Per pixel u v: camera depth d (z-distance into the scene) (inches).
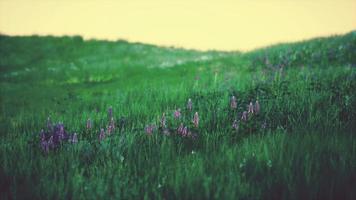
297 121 73.5
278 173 53.6
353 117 73.1
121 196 51.6
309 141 61.3
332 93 87.9
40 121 90.4
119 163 59.3
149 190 52.3
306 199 49.1
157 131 71.4
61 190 52.4
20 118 91.0
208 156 60.8
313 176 51.9
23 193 52.5
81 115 93.5
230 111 82.1
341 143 60.0
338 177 51.2
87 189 52.2
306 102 83.0
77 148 65.5
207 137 67.7
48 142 67.1
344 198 49.1
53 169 58.7
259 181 52.9
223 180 52.3
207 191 49.9
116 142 67.1
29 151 65.0
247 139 64.9
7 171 57.4
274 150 59.2
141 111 92.0
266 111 79.8
